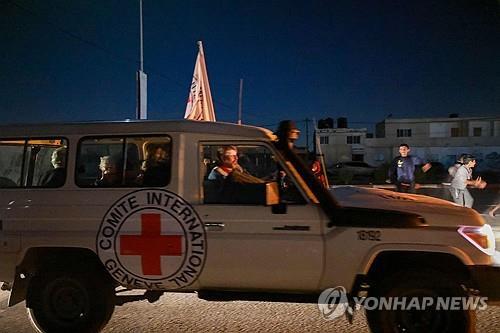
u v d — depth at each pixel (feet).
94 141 17.08
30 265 17.61
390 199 16.87
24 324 19.93
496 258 15.67
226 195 16.38
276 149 16.17
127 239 16.56
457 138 154.61
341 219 15.75
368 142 166.61
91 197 16.84
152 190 16.47
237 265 16.15
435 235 15.39
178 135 16.55
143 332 18.67
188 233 16.29
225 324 19.42
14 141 17.48
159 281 16.60
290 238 15.89
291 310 21.01
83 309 17.34
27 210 17.17
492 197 67.00
